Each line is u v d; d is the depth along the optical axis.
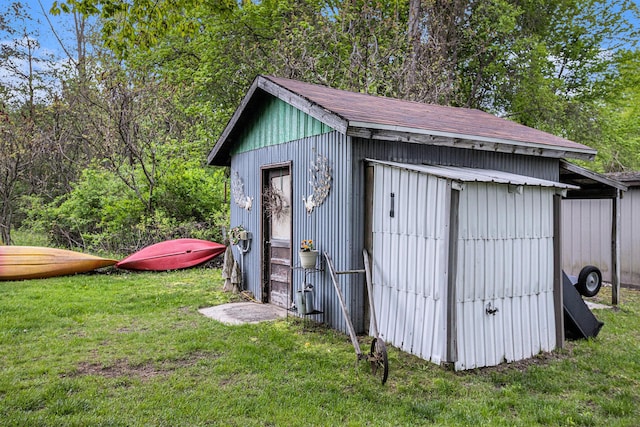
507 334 4.68
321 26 14.55
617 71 18.83
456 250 4.27
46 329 5.43
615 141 18.98
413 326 4.64
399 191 4.86
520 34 17.20
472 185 4.43
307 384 3.93
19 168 14.34
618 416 3.52
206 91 16.17
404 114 6.00
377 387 3.91
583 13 18.48
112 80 12.17
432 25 14.84
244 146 7.99
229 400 3.60
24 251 8.89
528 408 3.58
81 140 15.27
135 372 4.18
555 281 5.20
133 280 8.84
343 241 5.39
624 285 9.38
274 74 14.48
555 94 17.47
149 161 12.26
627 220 9.36
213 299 7.27
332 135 5.62
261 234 7.31
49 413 3.31
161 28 6.87
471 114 8.00
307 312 5.66
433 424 3.30
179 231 11.50
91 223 12.58
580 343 5.38
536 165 6.85
